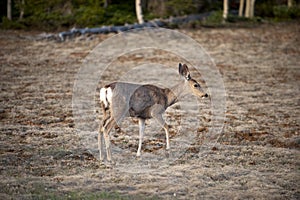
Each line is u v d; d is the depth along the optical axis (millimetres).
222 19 43969
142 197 11164
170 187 11883
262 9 50938
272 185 12273
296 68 29609
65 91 22250
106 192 11359
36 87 22938
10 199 10742
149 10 47750
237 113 19297
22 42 35344
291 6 50094
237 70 28469
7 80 24266
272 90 23906
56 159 13609
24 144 14797
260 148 15195
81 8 44594
